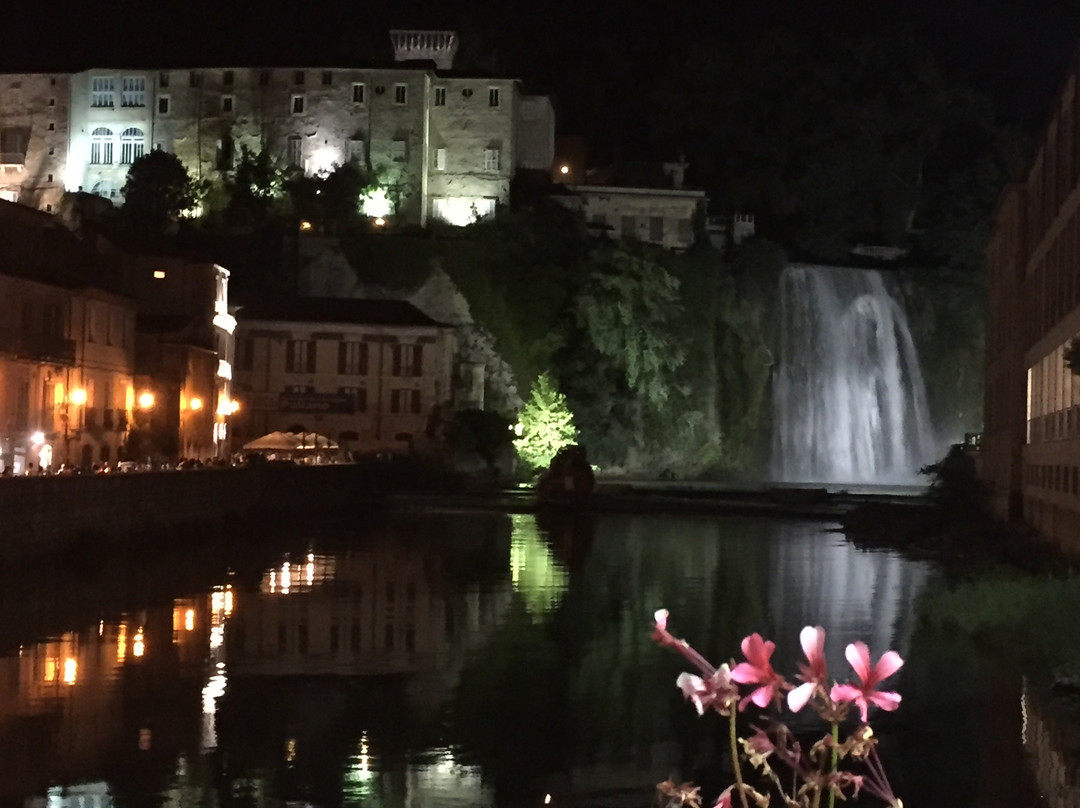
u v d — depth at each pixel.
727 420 127.50
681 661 29.38
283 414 104.75
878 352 134.00
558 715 24.09
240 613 35.88
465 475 106.00
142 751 21.25
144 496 51.94
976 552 52.25
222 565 47.53
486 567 49.31
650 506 87.12
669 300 119.94
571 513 82.00
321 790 19.28
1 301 61.16
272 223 120.56
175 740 21.95
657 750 21.73
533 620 35.59
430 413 107.94
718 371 127.62
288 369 105.06
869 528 67.44
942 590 40.75
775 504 90.75
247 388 104.06
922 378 135.25
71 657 29.09
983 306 136.75
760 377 128.25
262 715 23.83
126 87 127.75
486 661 29.33
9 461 61.25
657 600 40.00
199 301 85.12
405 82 125.75
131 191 119.19
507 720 23.67
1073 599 32.03
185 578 43.28
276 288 117.88
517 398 117.19
